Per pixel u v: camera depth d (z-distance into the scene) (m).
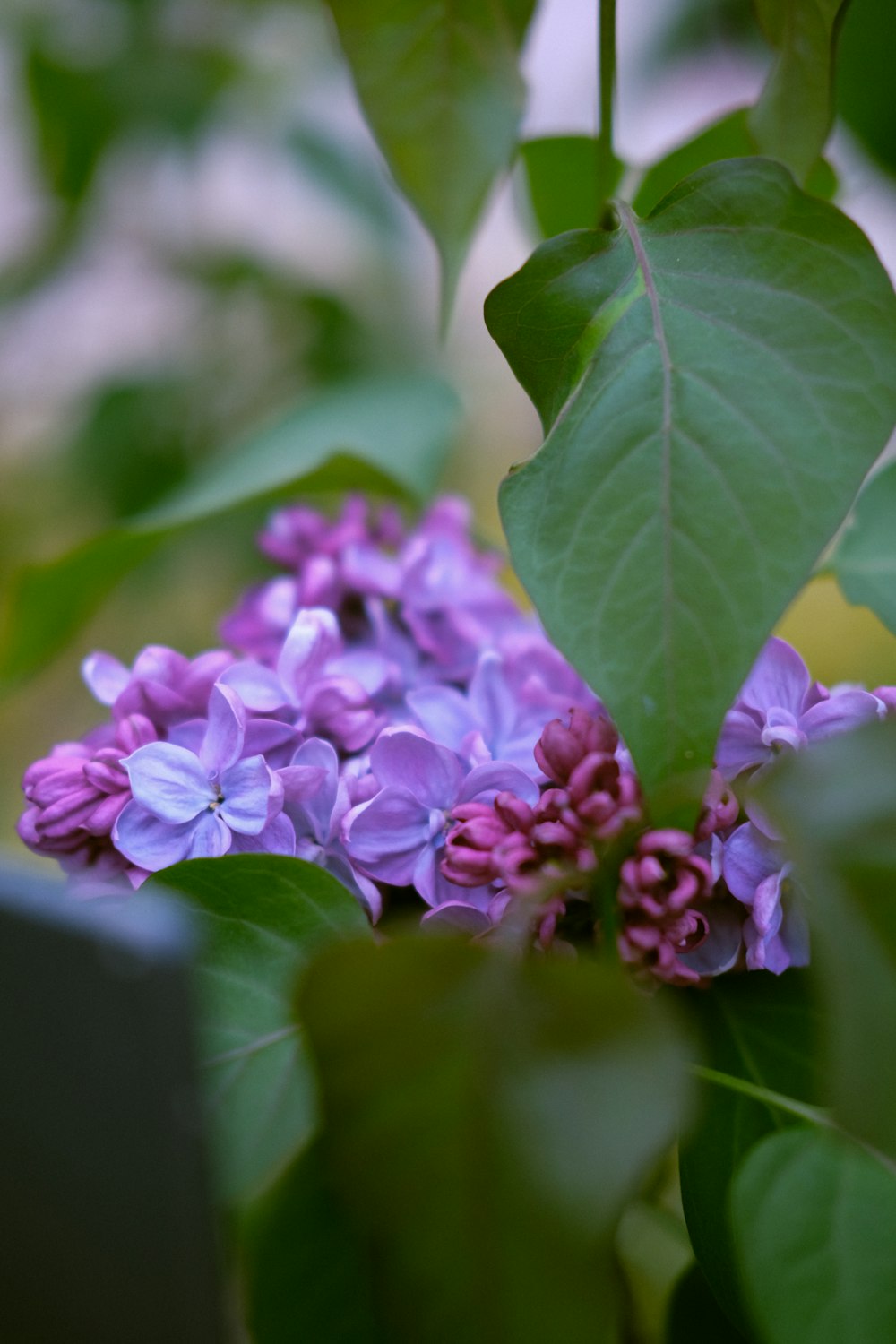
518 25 0.44
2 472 0.88
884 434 0.37
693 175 0.39
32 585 0.51
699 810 0.38
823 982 0.35
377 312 0.87
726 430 0.37
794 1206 0.37
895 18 0.49
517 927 0.37
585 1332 0.35
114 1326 0.35
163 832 0.40
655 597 0.37
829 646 0.78
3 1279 0.35
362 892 0.41
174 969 0.33
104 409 0.80
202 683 0.42
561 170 0.48
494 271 0.95
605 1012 0.35
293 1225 0.38
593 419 0.38
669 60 0.75
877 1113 0.35
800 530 0.37
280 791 0.40
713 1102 0.40
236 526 0.72
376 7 0.44
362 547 0.45
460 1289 0.35
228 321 0.84
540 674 0.43
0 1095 0.34
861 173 0.55
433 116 0.45
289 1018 0.39
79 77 0.80
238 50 0.87
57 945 0.34
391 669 0.44
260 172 0.90
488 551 0.51
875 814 0.36
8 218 0.95
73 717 0.87
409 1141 0.35
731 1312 0.39
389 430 0.53
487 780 0.41
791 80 0.43
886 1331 0.37
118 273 0.86
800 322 0.38
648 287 0.39
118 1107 0.34
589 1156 0.35
